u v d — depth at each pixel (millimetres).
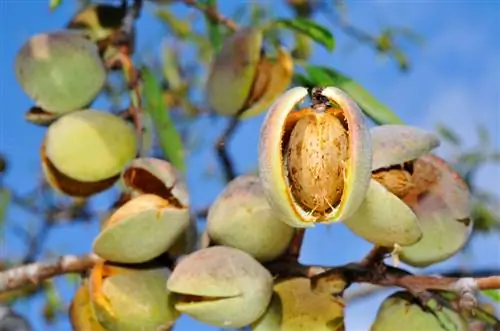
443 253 609
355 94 703
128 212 591
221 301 574
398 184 593
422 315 590
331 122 548
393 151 588
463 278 578
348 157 539
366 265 585
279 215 542
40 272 597
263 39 706
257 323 586
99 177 668
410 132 595
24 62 677
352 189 536
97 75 683
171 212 587
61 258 601
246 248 589
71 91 675
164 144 698
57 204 812
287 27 726
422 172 605
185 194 595
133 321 593
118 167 669
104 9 704
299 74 718
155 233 587
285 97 539
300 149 546
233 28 752
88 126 664
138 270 599
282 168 537
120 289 594
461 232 609
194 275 574
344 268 585
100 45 696
